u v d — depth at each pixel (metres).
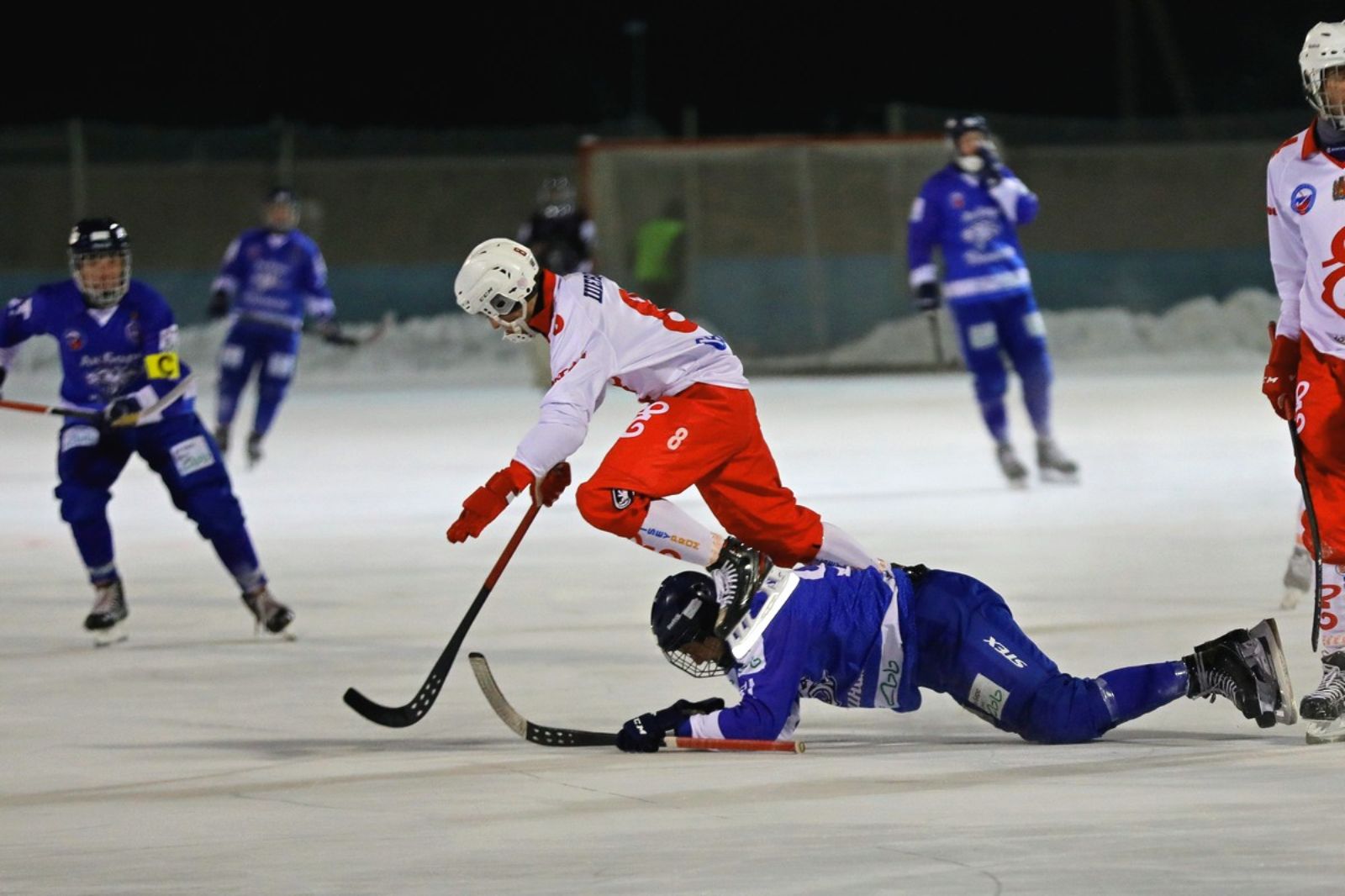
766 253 81.62
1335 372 17.27
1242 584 26.67
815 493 39.62
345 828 14.13
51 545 34.69
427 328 88.25
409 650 23.20
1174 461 44.41
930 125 86.50
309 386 80.44
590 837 13.52
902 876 12.16
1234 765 15.49
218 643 24.12
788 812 14.16
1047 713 16.38
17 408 23.89
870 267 81.69
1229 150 90.19
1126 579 27.31
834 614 16.45
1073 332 87.31
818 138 81.50
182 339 85.44
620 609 25.91
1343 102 16.94
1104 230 90.50
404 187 89.38
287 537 34.72
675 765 16.22
